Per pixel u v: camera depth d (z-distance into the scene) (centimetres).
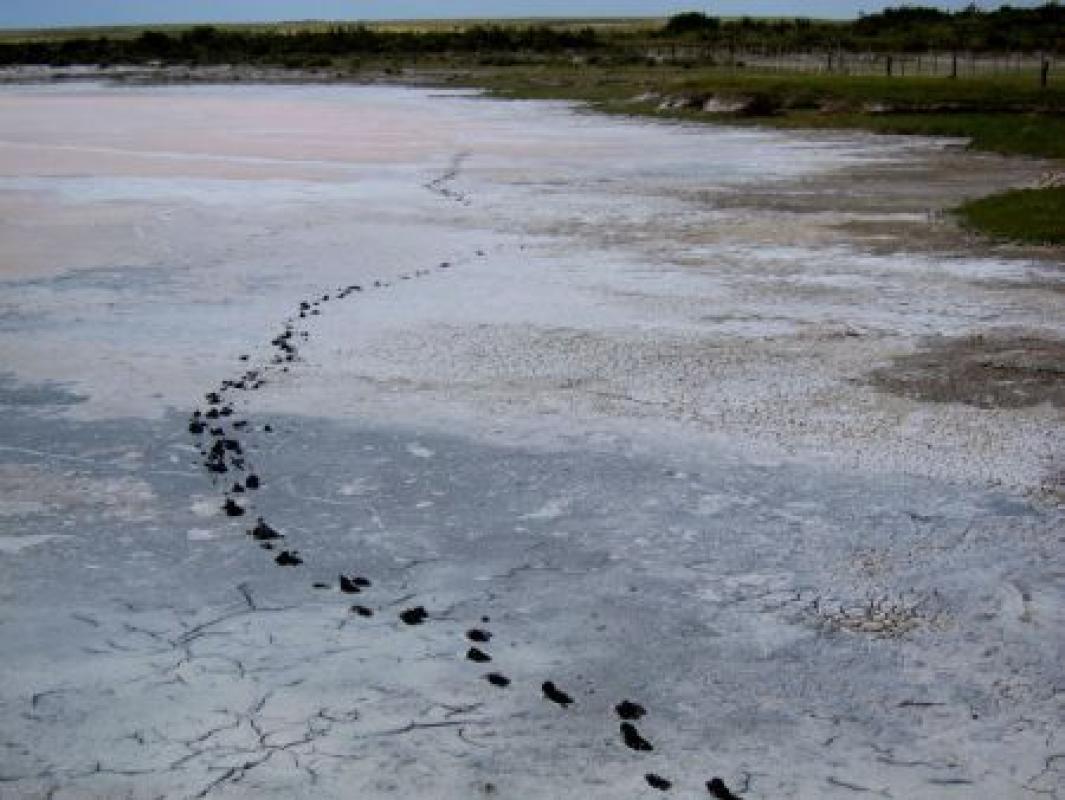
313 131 4844
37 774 576
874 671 679
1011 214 2300
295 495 945
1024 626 732
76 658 690
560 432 1090
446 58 11406
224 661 688
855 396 1191
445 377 1268
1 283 1766
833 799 561
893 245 2078
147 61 12125
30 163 3512
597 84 7438
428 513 909
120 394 1214
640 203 2681
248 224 2338
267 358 1349
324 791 564
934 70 6988
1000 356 1328
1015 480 965
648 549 843
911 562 820
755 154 3897
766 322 1504
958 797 564
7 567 811
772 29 12494
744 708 641
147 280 1791
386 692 655
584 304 1616
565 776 577
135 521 893
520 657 695
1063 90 4794
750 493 943
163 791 563
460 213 2509
